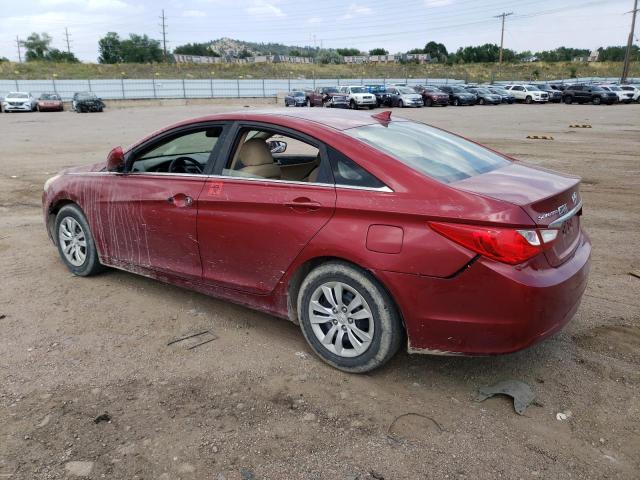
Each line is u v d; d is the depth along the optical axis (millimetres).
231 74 75812
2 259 5652
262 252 3631
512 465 2648
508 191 3074
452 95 44531
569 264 3184
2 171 11734
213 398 3193
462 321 2982
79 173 4992
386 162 3238
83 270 5066
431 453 2732
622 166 11875
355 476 2576
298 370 3500
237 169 3877
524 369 3494
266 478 2568
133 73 69875
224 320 4227
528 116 29703
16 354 3678
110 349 3762
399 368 3531
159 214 4176
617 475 2584
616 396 3201
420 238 2994
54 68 67000
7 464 2637
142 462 2666
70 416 3010
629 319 4184
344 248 3213
